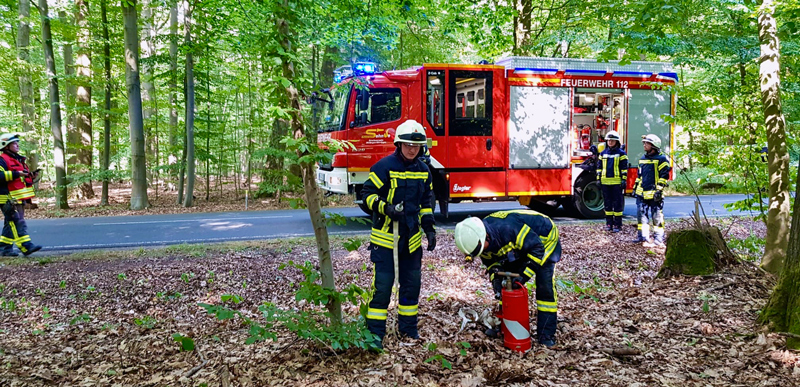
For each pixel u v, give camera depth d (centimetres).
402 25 1226
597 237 843
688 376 320
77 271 636
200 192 1806
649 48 667
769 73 554
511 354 366
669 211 1163
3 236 715
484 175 1005
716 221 966
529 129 1023
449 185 987
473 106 991
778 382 305
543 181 1039
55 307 510
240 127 1422
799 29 557
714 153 655
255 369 337
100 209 1299
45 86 1762
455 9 1296
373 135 949
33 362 364
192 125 1339
